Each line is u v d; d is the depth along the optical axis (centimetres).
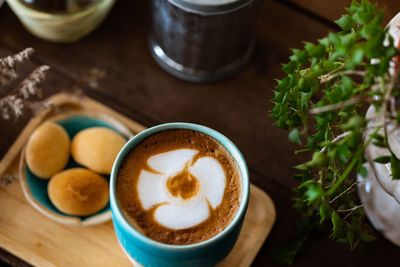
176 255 49
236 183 53
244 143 66
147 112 67
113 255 59
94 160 60
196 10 61
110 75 69
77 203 58
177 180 52
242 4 61
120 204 51
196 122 67
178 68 69
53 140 60
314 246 61
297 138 48
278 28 71
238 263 59
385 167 52
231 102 68
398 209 57
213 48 66
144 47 70
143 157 53
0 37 69
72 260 58
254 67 70
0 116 64
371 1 63
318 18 72
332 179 52
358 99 46
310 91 51
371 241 58
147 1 73
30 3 64
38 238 59
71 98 65
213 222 51
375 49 45
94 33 70
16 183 61
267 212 61
